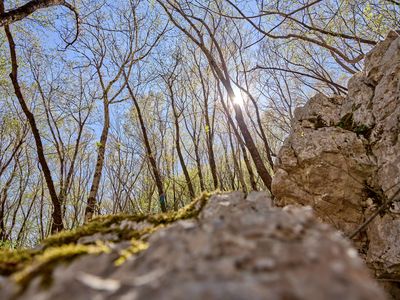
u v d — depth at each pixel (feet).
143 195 68.54
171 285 2.93
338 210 19.17
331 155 19.56
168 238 4.27
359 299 2.71
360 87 21.97
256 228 3.93
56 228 29.55
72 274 3.63
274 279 2.89
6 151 60.29
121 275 3.70
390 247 16.03
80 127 51.90
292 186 20.84
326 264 3.15
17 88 30.55
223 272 3.05
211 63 29.43
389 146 17.89
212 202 7.88
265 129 63.98
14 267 5.13
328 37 34.86
